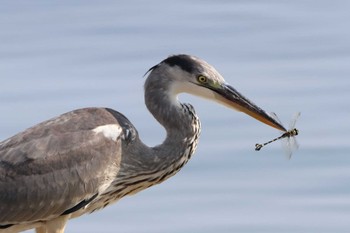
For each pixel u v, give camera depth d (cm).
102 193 1572
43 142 1539
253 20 2680
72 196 1538
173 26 2686
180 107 1606
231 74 2369
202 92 1606
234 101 1608
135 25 2695
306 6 2742
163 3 2842
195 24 2694
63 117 1567
